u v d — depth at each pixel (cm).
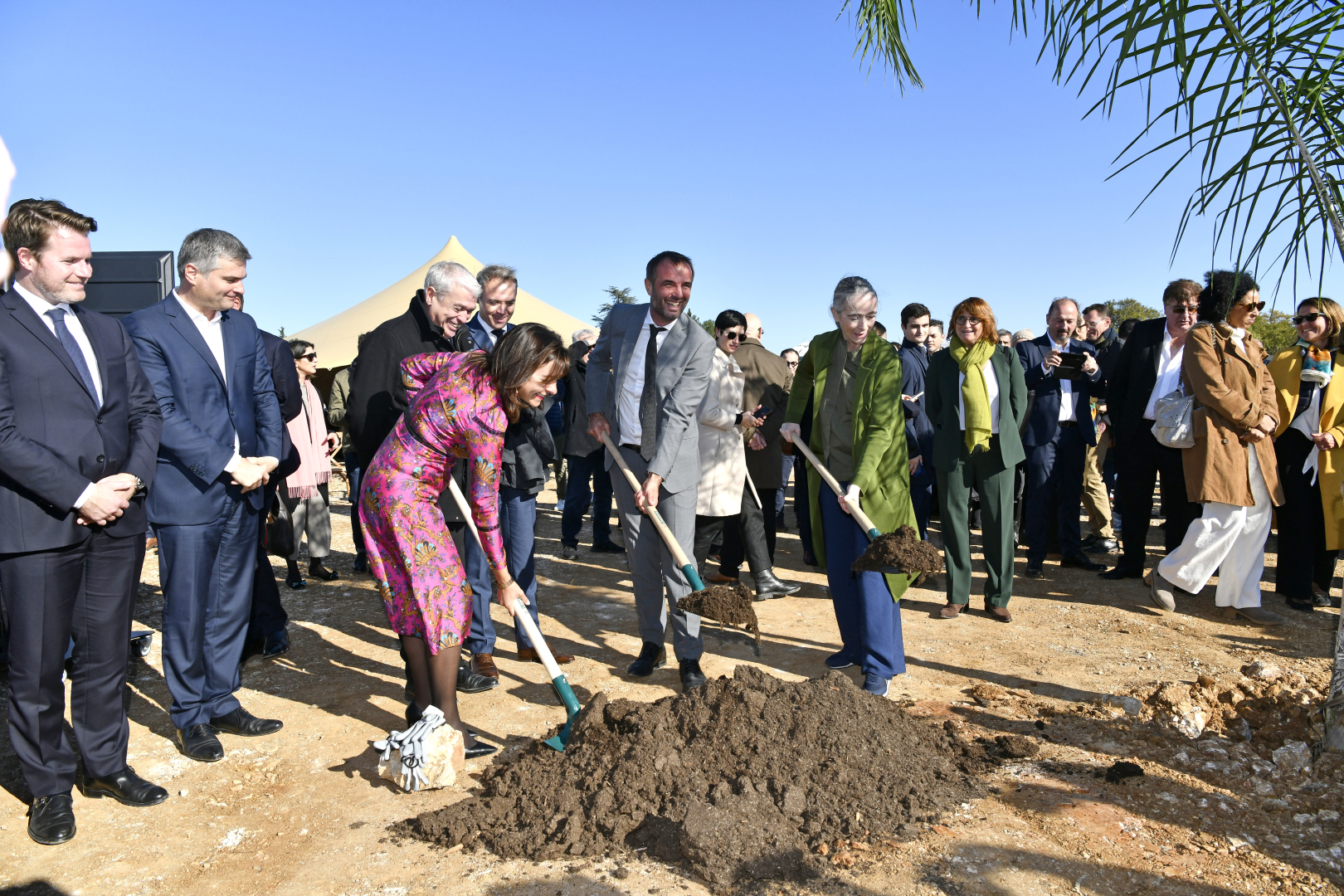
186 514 335
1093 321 740
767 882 245
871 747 306
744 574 675
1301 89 285
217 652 359
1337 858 252
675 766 290
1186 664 445
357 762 338
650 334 414
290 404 438
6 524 268
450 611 318
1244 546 519
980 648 475
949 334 543
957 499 534
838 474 420
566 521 744
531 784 296
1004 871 248
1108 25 301
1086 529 889
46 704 280
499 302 452
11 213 267
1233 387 499
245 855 270
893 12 409
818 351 434
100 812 298
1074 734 351
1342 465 547
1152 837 267
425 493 322
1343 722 313
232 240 341
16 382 270
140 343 329
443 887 248
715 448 540
